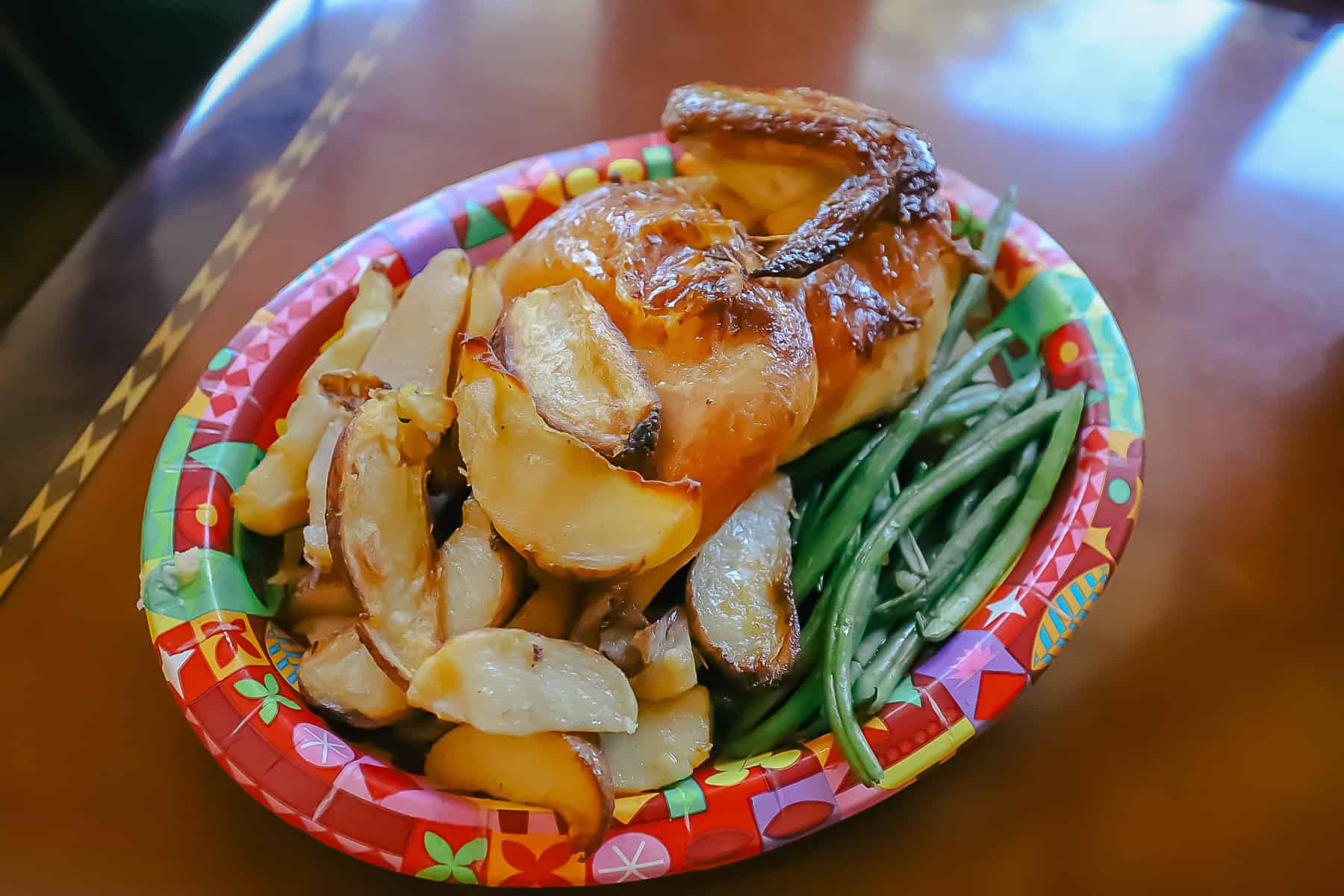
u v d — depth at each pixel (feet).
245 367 1.22
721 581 1.05
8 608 1.15
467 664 0.89
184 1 2.04
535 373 1.01
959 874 0.97
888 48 1.95
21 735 1.05
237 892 0.96
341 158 1.69
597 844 0.89
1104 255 1.57
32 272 1.72
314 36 1.93
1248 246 1.58
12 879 0.96
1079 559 1.07
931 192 1.20
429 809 0.92
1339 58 1.96
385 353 1.13
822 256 1.06
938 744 0.96
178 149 1.69
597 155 1.49
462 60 1.90
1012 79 1.89
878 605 1.09
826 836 0.99
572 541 0.93
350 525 0.97
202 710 0.98
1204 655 1.13
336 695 0.99
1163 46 1.98
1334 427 1.34
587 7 2.03
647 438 0.95
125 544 1.20
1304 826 1.00
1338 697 1.10
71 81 1.93
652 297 1.03
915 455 1.27
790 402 1.01
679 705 1.01
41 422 1.32
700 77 1.87
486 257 1.44
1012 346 1.35
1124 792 1.02
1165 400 1.38
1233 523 1.25
